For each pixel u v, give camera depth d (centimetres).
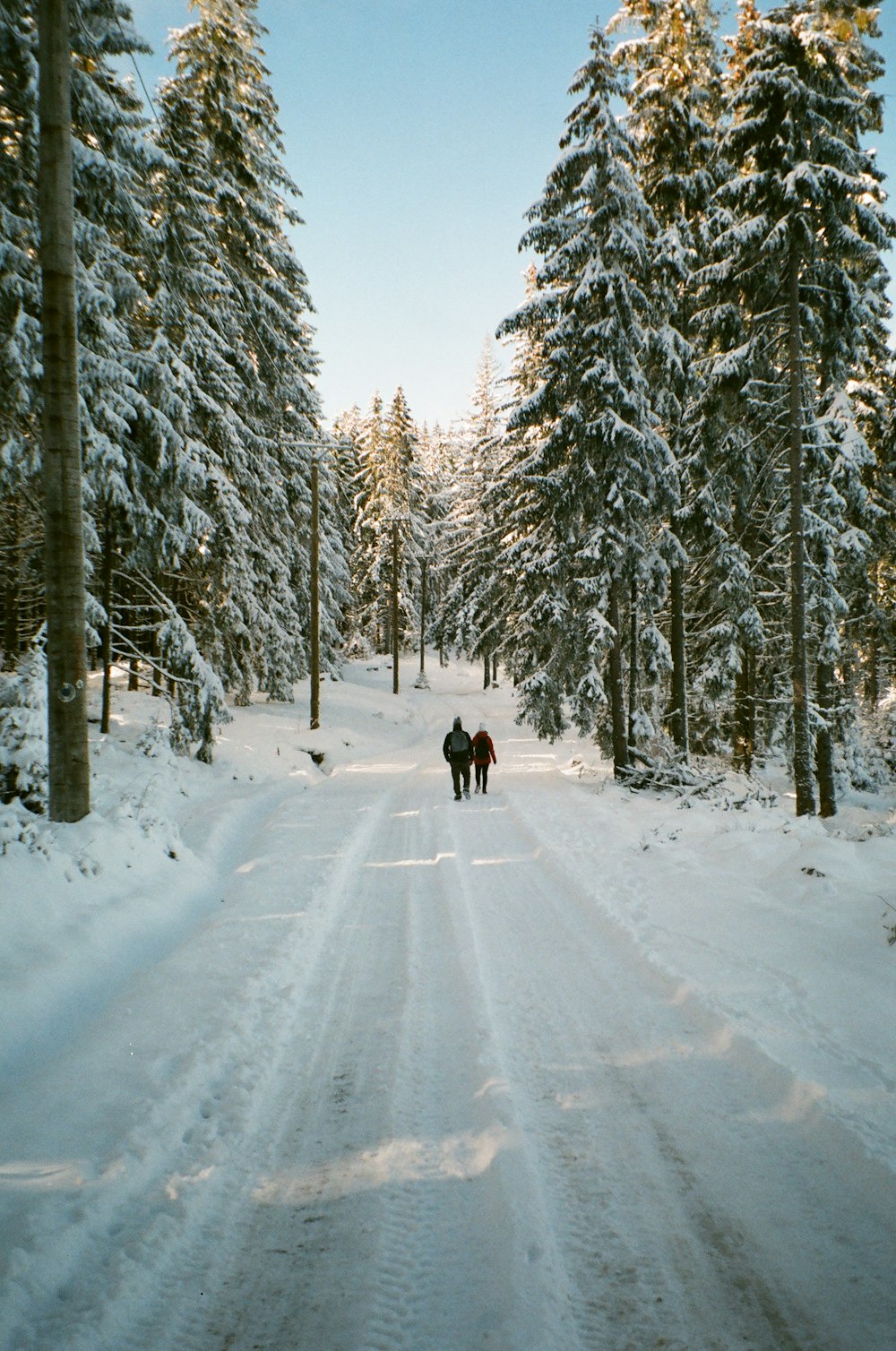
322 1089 409
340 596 3462
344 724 2608
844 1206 300
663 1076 408
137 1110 364
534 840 1008
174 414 1205
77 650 702
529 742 2573
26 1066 405
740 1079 399
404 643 5522
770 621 1664
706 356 1642
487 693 4416
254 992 505
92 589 1233
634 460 1454
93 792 927
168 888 714
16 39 789
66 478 686
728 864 809
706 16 1484
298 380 2122
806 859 743
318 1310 262
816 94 1177
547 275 1429
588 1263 279
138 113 1117
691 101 1500
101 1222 294
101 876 648
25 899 544
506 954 605
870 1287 258
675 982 517
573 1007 503
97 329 953
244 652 1780
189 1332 252
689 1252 283
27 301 846
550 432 1563
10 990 451
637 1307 257
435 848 995
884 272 1398
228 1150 349
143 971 546
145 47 937
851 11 1202
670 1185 321
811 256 1230
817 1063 394
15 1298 250
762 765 2025
